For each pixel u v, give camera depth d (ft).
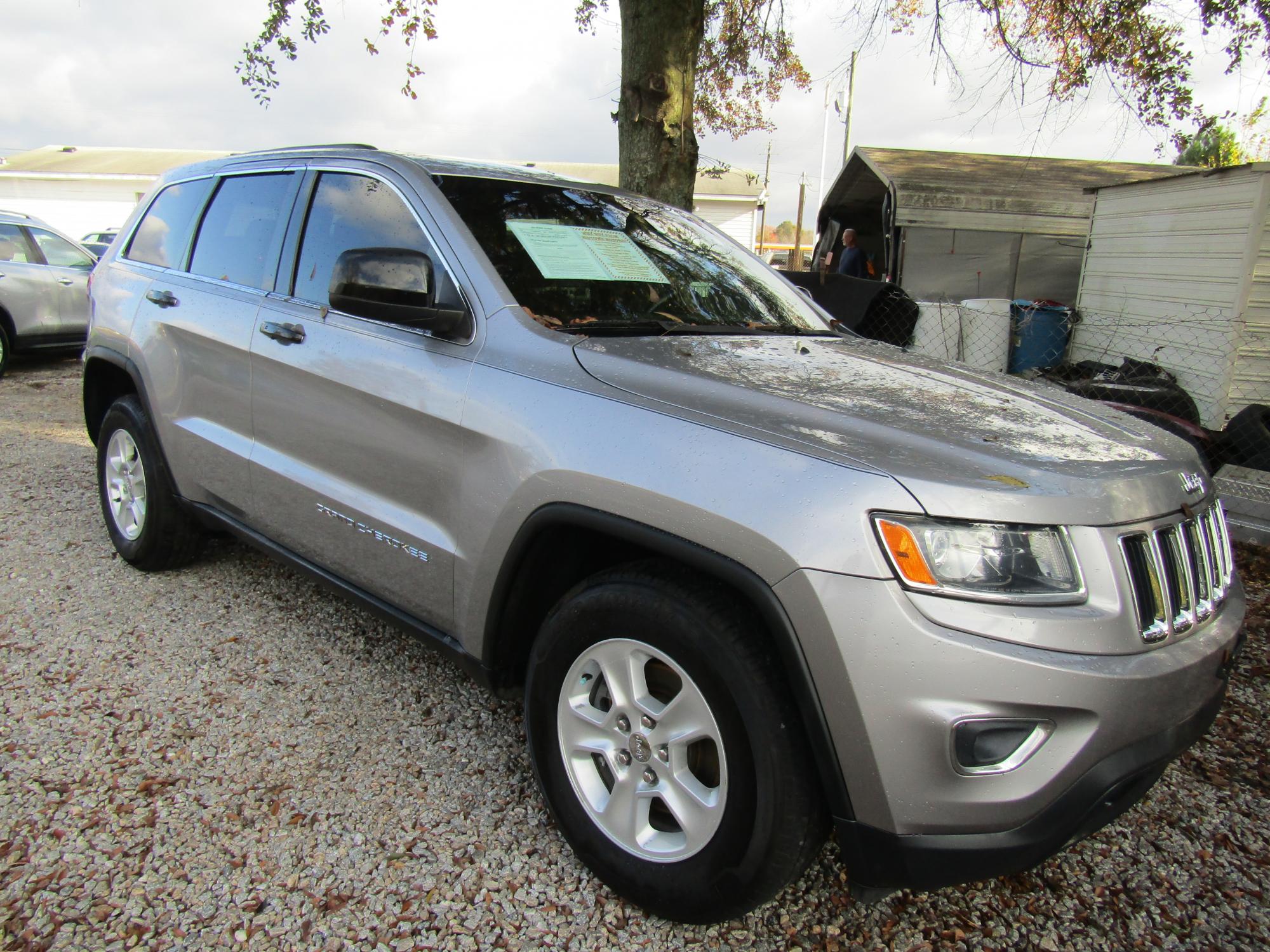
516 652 7.50
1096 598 5.35
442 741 8.77
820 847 5.75
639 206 10.55
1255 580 14.71
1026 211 36.78
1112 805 5.58
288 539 9.55
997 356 31.09
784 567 5.30
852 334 10.16
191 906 6.44
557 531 6.79
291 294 9.51
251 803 7.64
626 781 6.45
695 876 6.02
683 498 5.79
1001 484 5.36
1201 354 25.99
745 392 6.41
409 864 7.01
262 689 9.59
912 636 5.05
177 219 11.91
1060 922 6.86
